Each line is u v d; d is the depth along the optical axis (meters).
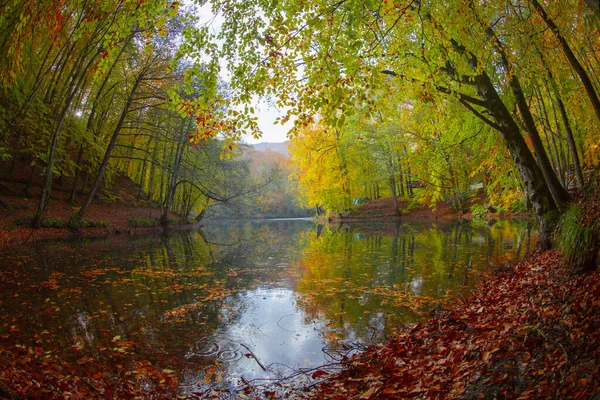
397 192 44.16
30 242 15.02
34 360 4.30
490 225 21.92
